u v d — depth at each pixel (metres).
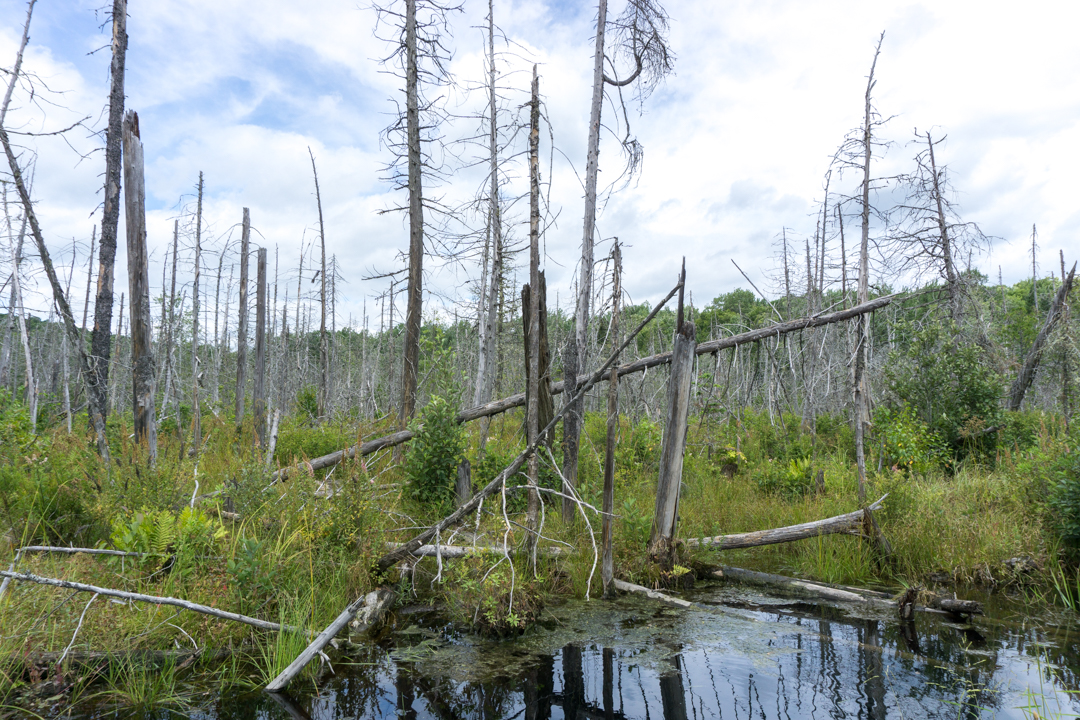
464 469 7.72
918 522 7.03
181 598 4.55
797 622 5.43
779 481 9.71
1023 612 5.58
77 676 3.85
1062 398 14.36
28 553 4.94
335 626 4.62
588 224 8.64
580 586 6.21
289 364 30.88
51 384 21.17
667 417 6.55
